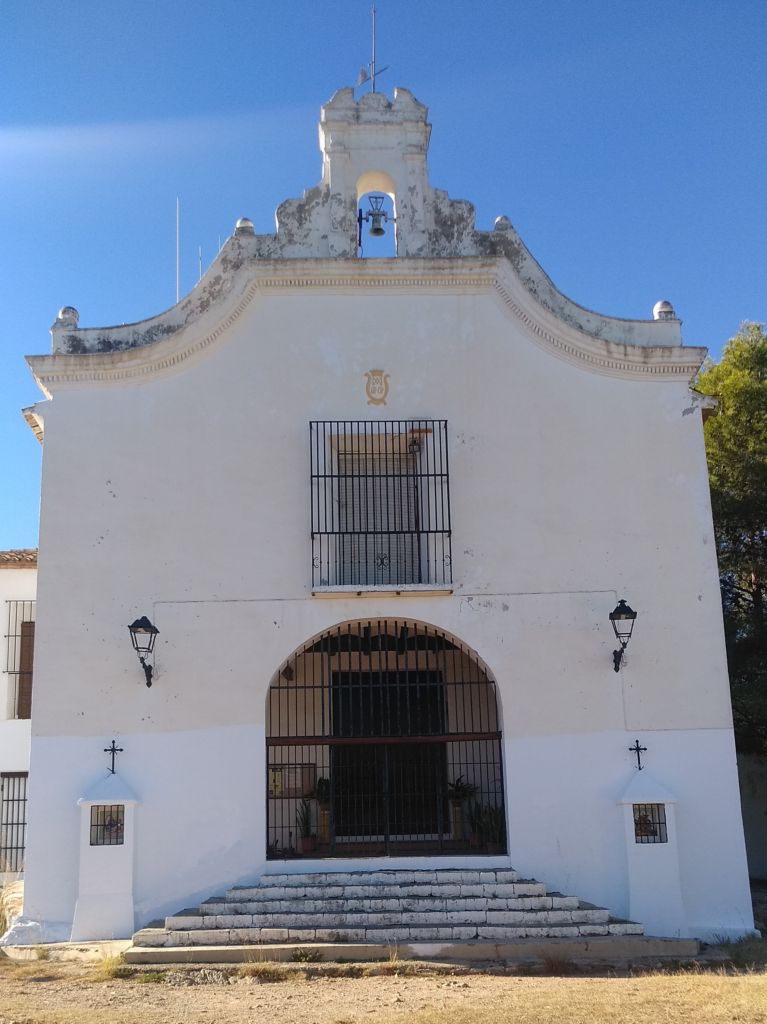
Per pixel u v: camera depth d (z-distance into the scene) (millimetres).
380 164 14719
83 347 14102
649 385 14312
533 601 13555
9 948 11844
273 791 15508
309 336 14070
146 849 12547
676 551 13820
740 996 8461
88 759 12789
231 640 13211
